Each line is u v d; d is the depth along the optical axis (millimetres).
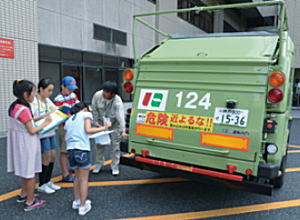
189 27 19188
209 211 3412
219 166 3033
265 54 3051
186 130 3221
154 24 15500
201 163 3141
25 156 3156
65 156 4203
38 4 8836
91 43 11242
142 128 3545
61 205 3482
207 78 3209
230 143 2953
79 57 10734
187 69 3363
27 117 3059
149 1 14914
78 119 3195
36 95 3678
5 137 7172
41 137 3572
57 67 9805
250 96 2922
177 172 3293
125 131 3791
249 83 2955
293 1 19797
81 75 10922
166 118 3361
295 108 17953
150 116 3488
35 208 3377
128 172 4840
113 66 12773
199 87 3229
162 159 3457
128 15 13359
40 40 8984
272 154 2883
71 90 4125
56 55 9656
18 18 7711
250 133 2850
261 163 2879
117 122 4508
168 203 3621
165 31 16125
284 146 3352
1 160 5262
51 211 3316
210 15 23141
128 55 13680
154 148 3465
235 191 4086
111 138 4566
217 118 3043
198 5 20469
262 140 2885
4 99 7543
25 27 7930
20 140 3135
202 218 3227
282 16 2869
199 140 3139
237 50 3305
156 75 3580
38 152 3324
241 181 2891
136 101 3646
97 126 3877
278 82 2764
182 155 3260
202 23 21594
